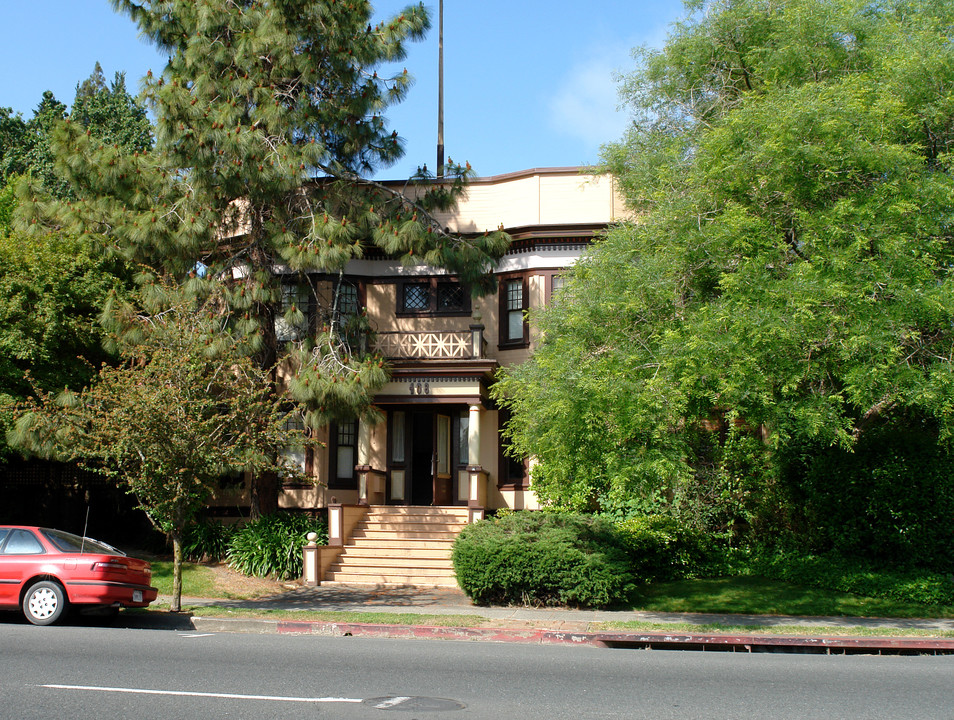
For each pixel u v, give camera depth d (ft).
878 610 49.80
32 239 63.10
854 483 56.90
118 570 41.98
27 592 40.98
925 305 40.78
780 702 24.80
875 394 42.29
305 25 63.21
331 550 64.75
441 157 85.05
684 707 23.94
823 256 42.98
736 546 63.16
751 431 62.75
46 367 63.00
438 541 66.44
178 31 65.05
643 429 43.42
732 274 43.73
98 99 125.80
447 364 68.69
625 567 51.78
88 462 73.26
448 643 38.93
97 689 24.86
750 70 57.26
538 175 74.79
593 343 47.83
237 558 64.34
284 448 55.01
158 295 58.65
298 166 59.00
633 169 60.75
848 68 50.60
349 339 67.05
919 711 23.73
